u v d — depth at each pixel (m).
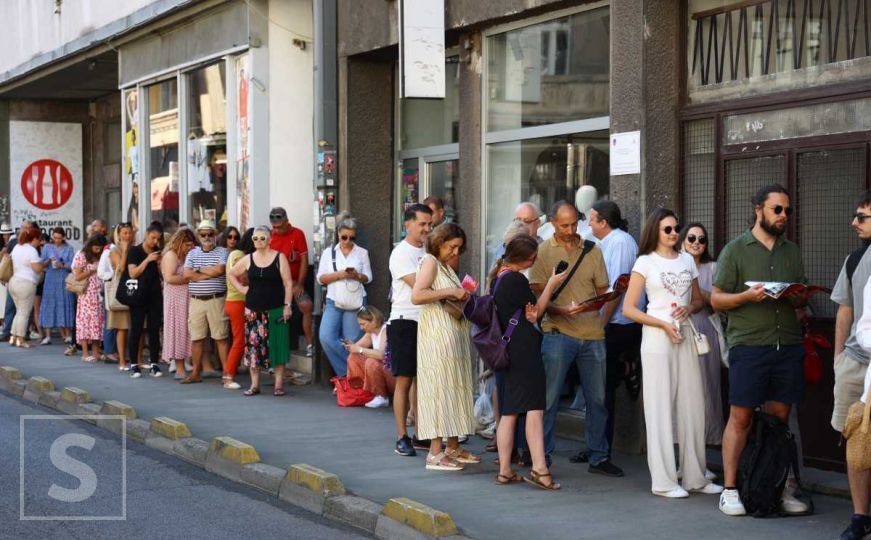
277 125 15.88
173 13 17.72
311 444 10.29
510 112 12.25
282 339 13.34
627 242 9.29
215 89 17.17
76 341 18.05
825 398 8.63
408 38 12.28
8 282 19.38
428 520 7.12
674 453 8.66
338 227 13.37
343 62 14.20
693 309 8.27
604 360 8.88
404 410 9.78
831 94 8.63
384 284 14.51
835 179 8.68
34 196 25.48
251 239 14.47
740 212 9.42
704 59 9.73
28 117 25.42
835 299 7.25
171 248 14.70
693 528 7.33
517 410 8.51
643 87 9.78
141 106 19.80
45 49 22.69
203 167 17.67
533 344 8.48
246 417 11.79
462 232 9.05
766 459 7.57
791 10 9.01
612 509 7.84
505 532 7.26
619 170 10.00
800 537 7.10
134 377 15.15
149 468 9.62
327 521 7.90
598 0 10.90
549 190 11.73
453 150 13.49
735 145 9.41
